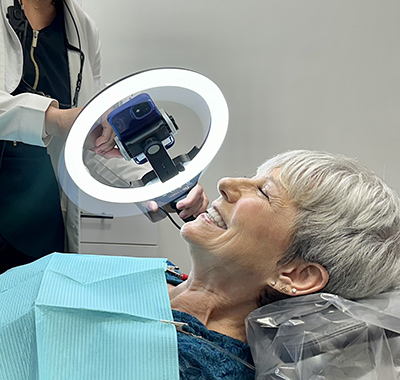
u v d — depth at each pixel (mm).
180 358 756
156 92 898
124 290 852
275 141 2479
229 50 2449
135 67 2422
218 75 2455
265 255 865
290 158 924
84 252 2164
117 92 856
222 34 2445
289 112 2480
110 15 2402
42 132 1050
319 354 780
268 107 2473
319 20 2475
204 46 2443
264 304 903
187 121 2131
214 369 777
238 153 2461
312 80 2480
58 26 1471
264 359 810
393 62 2502
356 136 2502
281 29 2461
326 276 848
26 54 1367
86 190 910
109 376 714
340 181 866
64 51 1483
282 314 837
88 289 836
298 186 866
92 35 1581
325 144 2498
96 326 756
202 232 894
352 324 788
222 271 889
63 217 1530
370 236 849
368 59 2498
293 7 2459
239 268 875
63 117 1028
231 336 898
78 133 868
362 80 2498
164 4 2418
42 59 1409
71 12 1461
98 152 941
